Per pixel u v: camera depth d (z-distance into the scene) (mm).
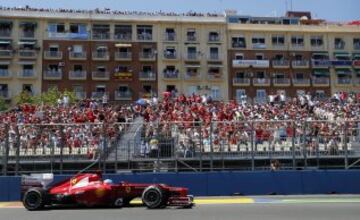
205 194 19688
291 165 20328
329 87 75500
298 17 83562
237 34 75438
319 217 12719
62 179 18891
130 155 19703
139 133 19859
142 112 37031
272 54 75875
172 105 41688
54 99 61312
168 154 19797
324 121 20219
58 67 69875
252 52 75375
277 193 19969
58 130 19484
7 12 69062
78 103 47406
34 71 69062
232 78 74125
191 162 19969
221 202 17172
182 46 73438
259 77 74750
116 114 35531
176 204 15422
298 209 14633
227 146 20000
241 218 12570
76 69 70438
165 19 73250
